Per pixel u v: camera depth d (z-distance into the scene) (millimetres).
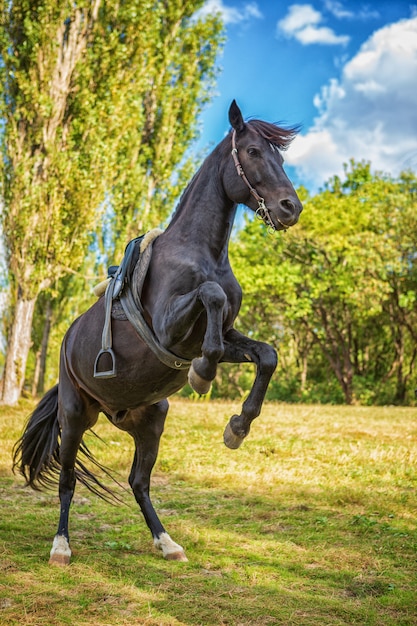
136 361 4363
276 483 7492
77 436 5109
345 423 13711
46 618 3662
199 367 3732
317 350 30609
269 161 4109
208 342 3654
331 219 25469
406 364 28656
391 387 27047
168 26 20125
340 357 29750
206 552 5008
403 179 25328
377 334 28297
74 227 17516
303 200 27469
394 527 5773
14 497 6758
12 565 4516
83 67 16953
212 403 19062
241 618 3752
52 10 16312
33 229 16922
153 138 20453
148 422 5117
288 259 25516
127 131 18656
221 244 4301
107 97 17391
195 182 4438
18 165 16578
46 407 5453
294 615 3783
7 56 16500
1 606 3820
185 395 29859
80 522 5848
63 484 5156
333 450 9727
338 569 4688
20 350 17328
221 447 9719
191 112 20672
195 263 4098
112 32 17422
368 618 3805
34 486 5504
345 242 24125
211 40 20672
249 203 4199
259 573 4527
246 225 26766
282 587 4277
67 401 5082
